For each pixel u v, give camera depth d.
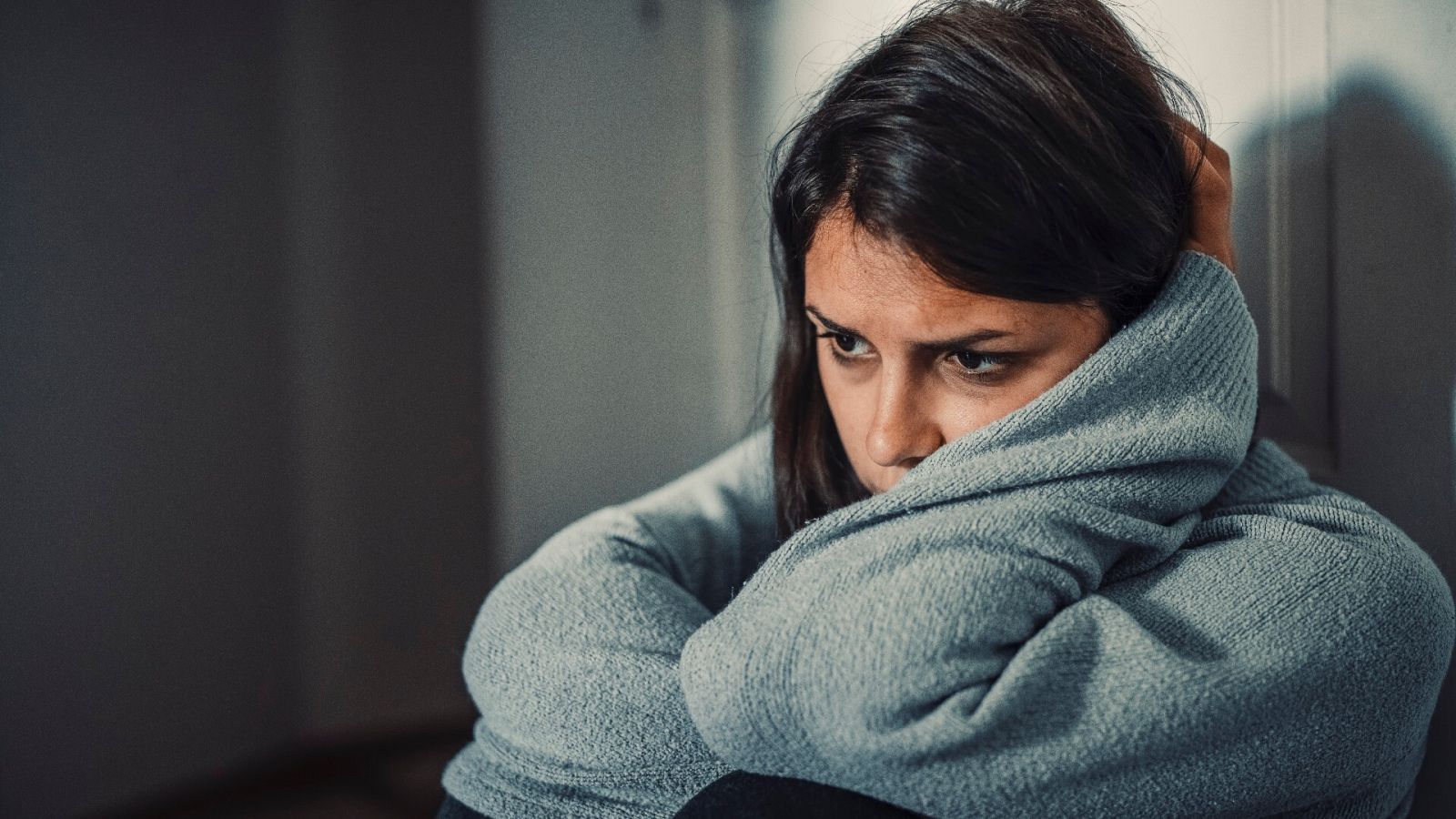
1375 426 0.72
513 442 1.53
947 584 0.47
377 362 1.78
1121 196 0.52
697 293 1.35
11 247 1.50
